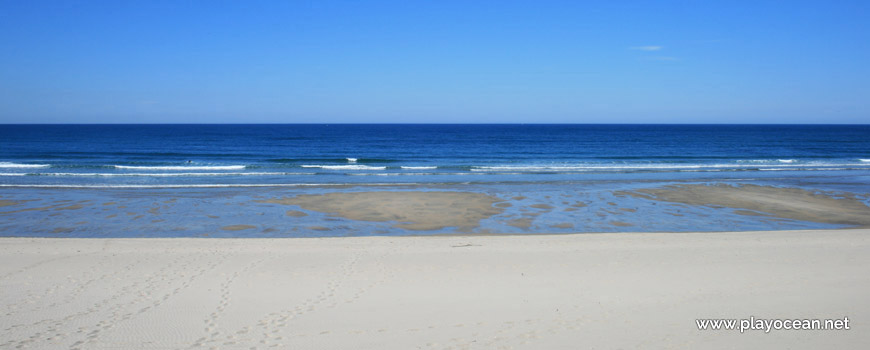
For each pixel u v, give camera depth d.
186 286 7.09
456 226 12.41
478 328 5.68
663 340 5.34
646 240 10.02
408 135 90.56
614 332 5.54
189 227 12.09
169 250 9.16
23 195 16.42
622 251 9.02
